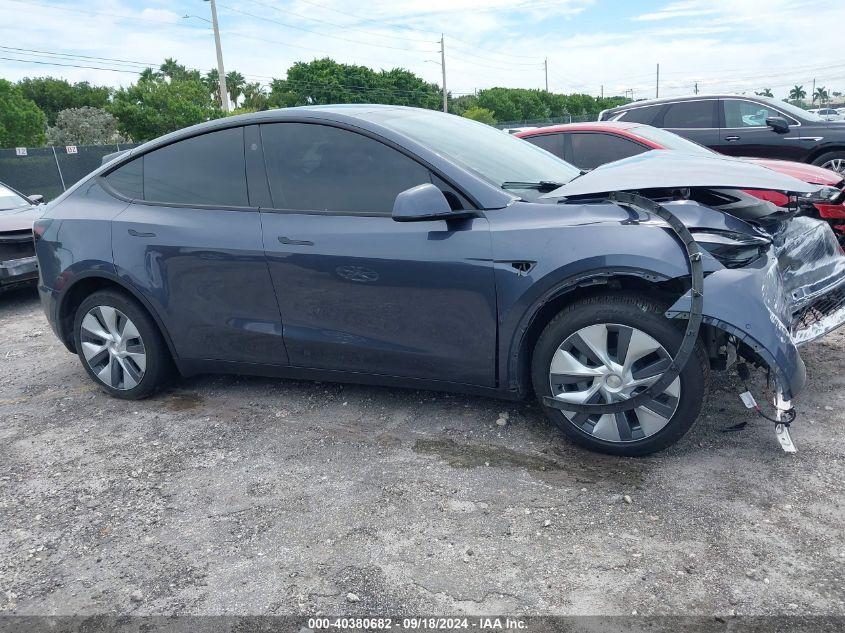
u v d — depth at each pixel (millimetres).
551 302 3094
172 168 3895
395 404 3771
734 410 3414
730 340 2848
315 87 88812
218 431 3609
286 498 2898
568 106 127375
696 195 3527
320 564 2438
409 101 97250
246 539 2621
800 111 8695
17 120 54156
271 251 3463
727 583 2207
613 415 2969
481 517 2662
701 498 2691
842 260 3605
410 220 3016
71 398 4254
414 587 2285
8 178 19797
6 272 6625
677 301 2711
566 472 2955
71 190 4277
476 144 3635
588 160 6672
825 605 2082
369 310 3326
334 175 3420
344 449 3303
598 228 2859
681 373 2805
